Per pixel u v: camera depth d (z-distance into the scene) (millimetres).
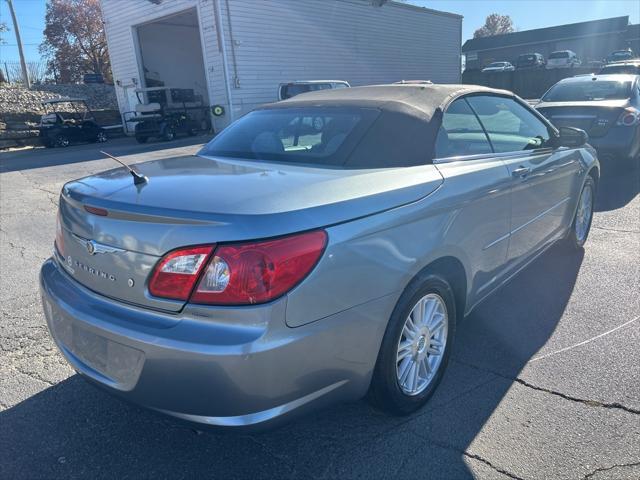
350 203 2225
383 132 2811
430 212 2543
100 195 2318
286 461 2410
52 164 13828
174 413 2023
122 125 23656
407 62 26859
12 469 2398
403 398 2590
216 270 1927
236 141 3271
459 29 30266
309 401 2105
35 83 30078
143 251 2066
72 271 2471
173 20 24547
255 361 1890
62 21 45438
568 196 4387
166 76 25375
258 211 2000
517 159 3467
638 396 2779
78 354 2365
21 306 4211
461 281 2977
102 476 2350
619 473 2252
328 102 3268
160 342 1946
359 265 2174
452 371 3096
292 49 20969
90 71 47625
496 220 3166
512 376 3020
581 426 2561
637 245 5156
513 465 2324
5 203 8430
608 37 57406
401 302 2434
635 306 3844
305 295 1991
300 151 2906
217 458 2447
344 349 2166
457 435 2535
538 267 4695
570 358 3186
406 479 2275
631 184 7723
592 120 7574
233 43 18891
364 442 2514
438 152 2871
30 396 2963
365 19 23984
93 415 2789
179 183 2381
